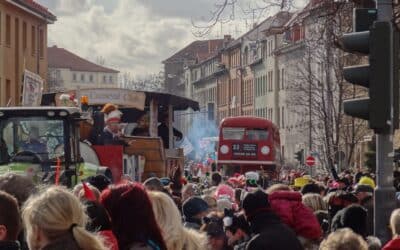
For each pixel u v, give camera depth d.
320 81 57.50
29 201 5.86
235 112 130.88
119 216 6.58
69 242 5.48
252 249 8.93
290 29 22.08
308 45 55.78
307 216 10.49
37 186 7.46
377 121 10.16
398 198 12.87
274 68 106.88
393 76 10.23
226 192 14.31
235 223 10.45
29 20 61.81
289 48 96.56
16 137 16.56
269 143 49.28
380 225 10.47
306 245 10.38
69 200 5.57
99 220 6.58
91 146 20.62
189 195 13.48
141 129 29.72
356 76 10.27
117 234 6.58
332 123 51.81
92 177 10.58
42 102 28.08
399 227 8.52
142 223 6.58
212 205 12.20
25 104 24.05
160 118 31.80
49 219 5.49
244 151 49.28
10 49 57.81
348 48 10.33
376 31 10.16
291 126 98.12
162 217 7.12
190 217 10.62
